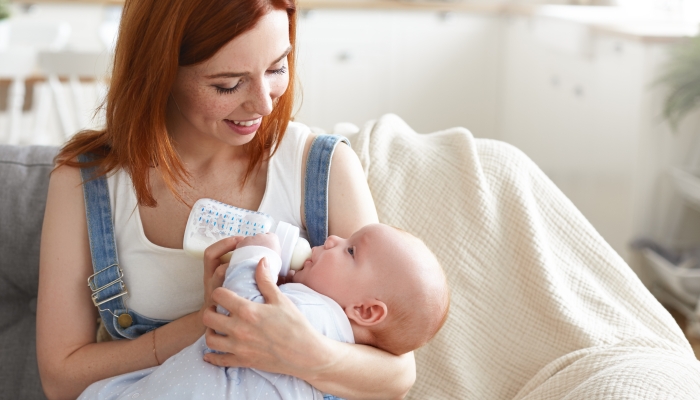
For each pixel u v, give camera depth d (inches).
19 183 57.9
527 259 55.6
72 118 166.4
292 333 39.8
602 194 132.4
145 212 48.8
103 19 169.9
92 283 47.9
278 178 49.3
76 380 46.5
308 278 44.9
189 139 48.4
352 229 48.4
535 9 161.0
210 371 42.0
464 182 57.3
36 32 149.6
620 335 53.1
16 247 57.0
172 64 42.3
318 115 179.3
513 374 54.6
